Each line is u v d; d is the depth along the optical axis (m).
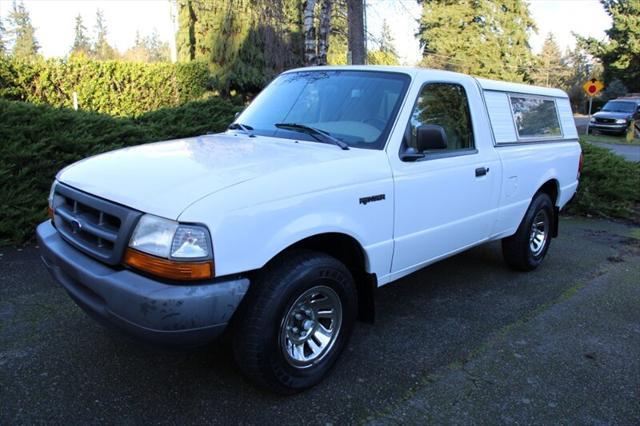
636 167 9.55
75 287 2.95
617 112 29.03
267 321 2.85
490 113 4.62
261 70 22.62
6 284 4.50
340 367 3.46
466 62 46.41
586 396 3.26
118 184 2.89
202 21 22.31
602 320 4.36
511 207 4.89
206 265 2.56
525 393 3.26
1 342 3.56
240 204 2.68
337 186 3.14
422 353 3.69
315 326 3.19
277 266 2.95
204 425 2.83
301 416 2.94
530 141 5.16
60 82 12.73
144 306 2.51
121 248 2.65
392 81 3.86
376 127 3.63
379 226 3.45
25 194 5.75
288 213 2.87
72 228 3.06
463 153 4.21
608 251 6.47
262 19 18.17
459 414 3.03
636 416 3.09
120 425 2.80
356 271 3.53
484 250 6.30
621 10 43.62
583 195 8.58
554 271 5.61
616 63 44.16
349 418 2.95
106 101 13.82
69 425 2.78
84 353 3.47
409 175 3.63
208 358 3.49
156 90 15.12
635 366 3.63
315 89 4.14
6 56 12.06
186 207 2.57
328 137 3.60
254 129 4.09
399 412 3.02
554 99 5.79
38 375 3.20
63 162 6.21
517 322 4.26
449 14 45.78
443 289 4.96
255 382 2.98
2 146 5.80
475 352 3.73
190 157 3.24
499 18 46.78
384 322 4.18
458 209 4.16
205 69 16.61
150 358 3.45
